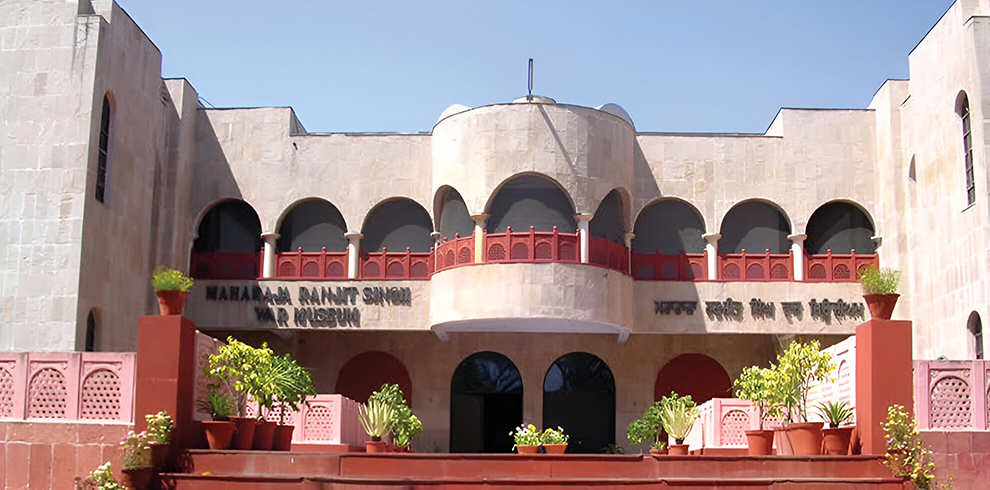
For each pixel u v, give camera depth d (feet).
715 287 106.52
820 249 108.68
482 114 100.58
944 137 92.38
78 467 56.80
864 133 108.47
